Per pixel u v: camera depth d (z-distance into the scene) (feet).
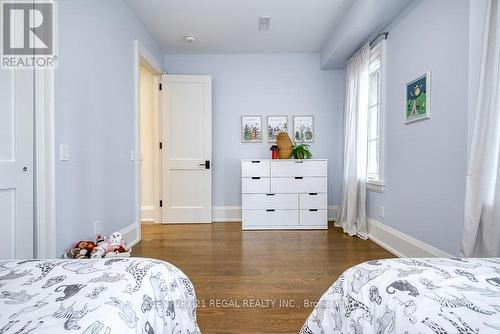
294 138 12.68
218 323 4.58
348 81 11.23
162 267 2.83
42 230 4.97
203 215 12.21
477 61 5.36
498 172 4.73
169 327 2.58
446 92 6.03
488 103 4.85
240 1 8.52
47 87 5.03
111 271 2.50
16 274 2.38
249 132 12.66
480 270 2.48
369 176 10.10
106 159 7.17
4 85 4.42
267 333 4.33
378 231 9.05
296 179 11.12
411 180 7.32
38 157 4.93
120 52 8.02
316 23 9.94
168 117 12.10
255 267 7.00
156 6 8.70
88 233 6.33
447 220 6.03
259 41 11.37
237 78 12.64
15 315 1.74
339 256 7.84
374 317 2.30
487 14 4.85
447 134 6.00
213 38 11.05
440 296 2.01
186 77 12.04
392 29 8.25
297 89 12.66
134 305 2.07
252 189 11.10
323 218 11.12
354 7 8.54
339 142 12.72
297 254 8.01
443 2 6.10
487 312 1.79
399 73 7.89
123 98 8.21
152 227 11.48
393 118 8.21
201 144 12.18
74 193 5.81
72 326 1.64
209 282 6.11
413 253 7.20
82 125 6.08
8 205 4.47
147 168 12.56
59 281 2.26
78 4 5.91
